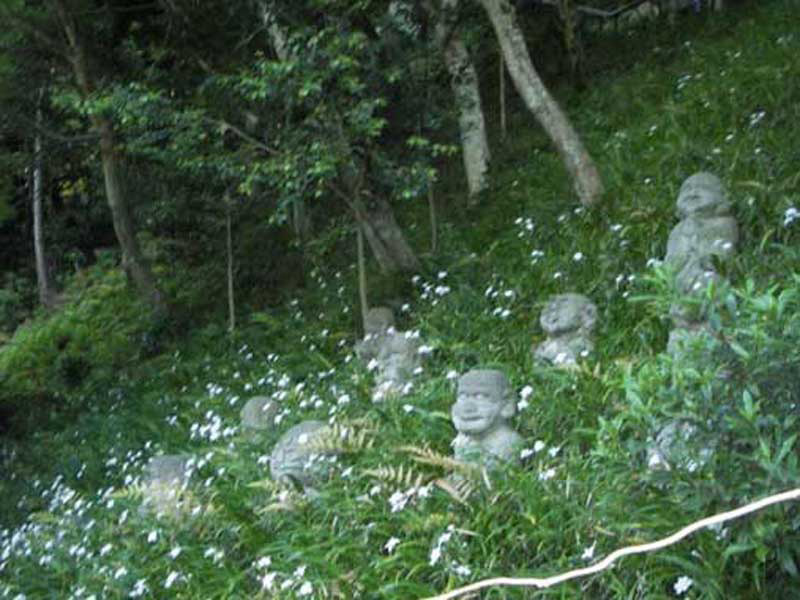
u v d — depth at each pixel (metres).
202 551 7.39
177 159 11.13
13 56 14.70
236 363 12.15
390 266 12.08
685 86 13.48
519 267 10.45
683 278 7.84
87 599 7.53
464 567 5.85
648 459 5.66
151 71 12.15
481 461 6.71
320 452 7.50
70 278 22.02
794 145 9.91
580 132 14.31
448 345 9.16
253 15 11.86
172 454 10.30
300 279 14.76
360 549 6.47
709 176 8.35
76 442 12.70
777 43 13.41
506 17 11.45
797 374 4.80
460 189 15.37
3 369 17.47
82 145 16.89
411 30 12.55
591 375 7.33
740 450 4.86
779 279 7.66
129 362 15.38
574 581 5.53
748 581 5.10
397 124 11.05
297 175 10.02
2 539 10.45
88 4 14.33
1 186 15.08
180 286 16.64
